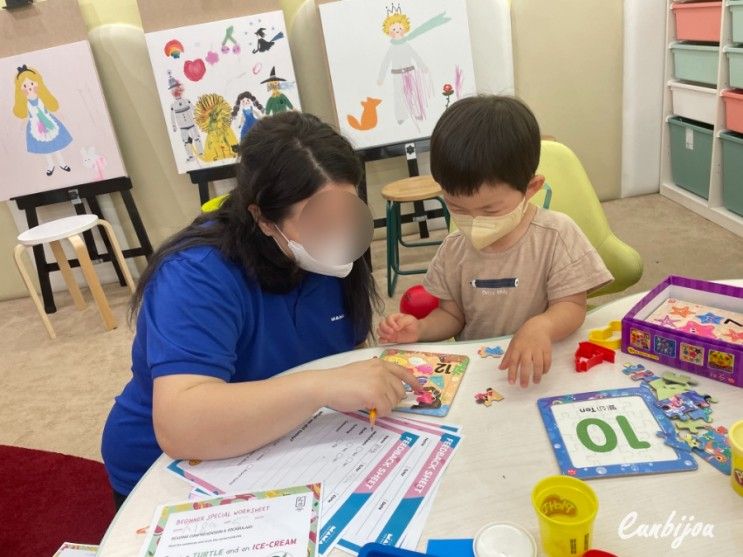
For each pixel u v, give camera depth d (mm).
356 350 981
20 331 2848
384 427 783
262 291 932
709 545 561
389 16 2775
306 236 826
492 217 976
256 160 802
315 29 2873
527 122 963
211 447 744
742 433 624
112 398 2162
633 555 560
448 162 933
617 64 3066
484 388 837
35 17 2732
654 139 3199
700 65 2768
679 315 896
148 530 665
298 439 781
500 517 622
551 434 722
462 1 2777
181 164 2920
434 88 2867
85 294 3182
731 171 2662
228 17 2768
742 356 749
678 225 2844
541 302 1112
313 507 663
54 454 1886
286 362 1019
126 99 2932
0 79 2811
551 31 2982
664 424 713
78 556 908
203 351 787
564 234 1065
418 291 1229
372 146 2924
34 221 3012
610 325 945
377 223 3090
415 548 598
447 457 714
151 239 3209
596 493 634
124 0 2803
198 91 2834
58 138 2885
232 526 652
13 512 1668
